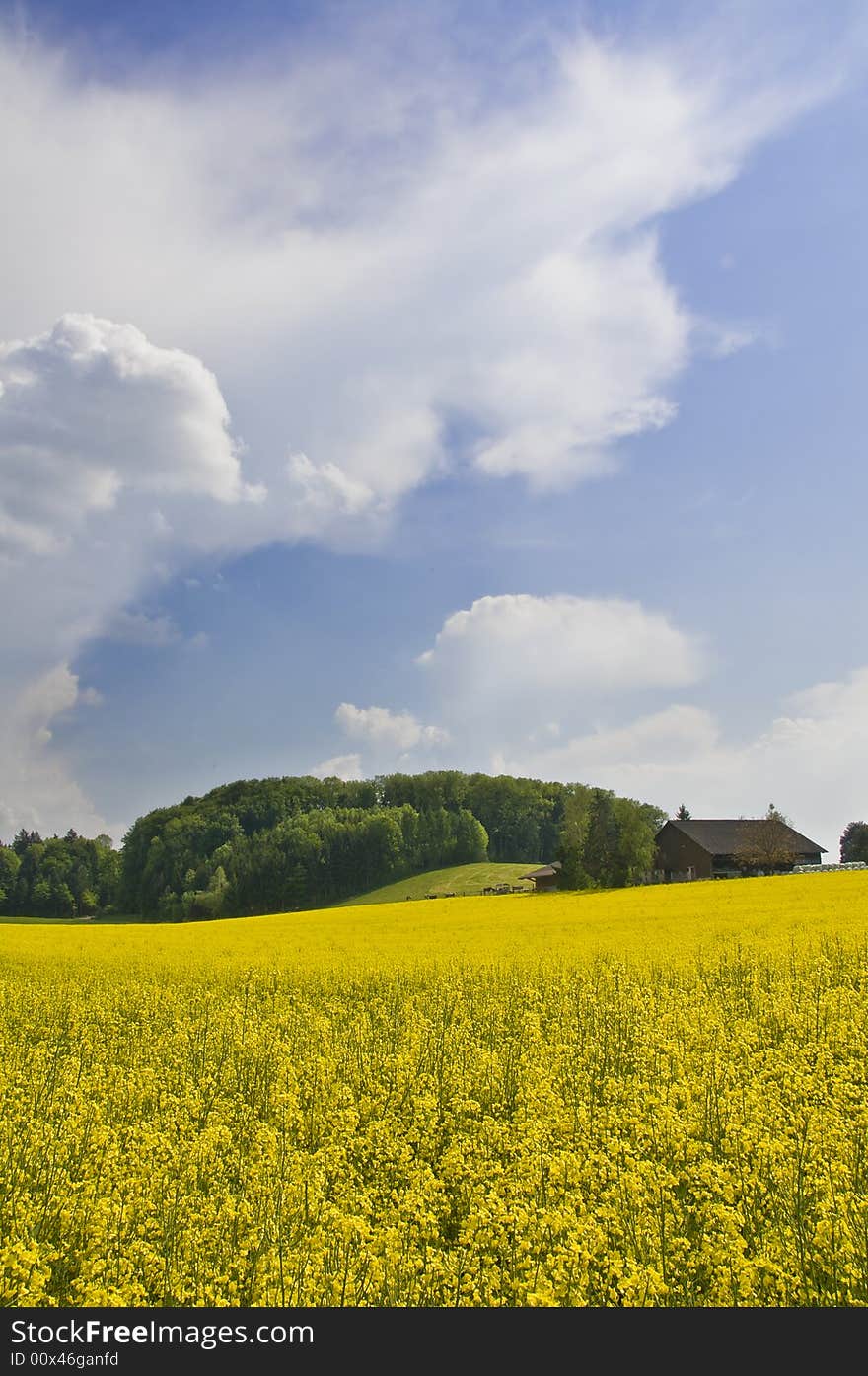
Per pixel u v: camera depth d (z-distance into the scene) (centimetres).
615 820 7319
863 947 2178
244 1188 879
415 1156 1014
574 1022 1575
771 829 7438
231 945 3222
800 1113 984
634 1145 933
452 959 2447
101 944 3403
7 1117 1094
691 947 2356
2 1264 649
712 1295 643
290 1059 1349
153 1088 1250
